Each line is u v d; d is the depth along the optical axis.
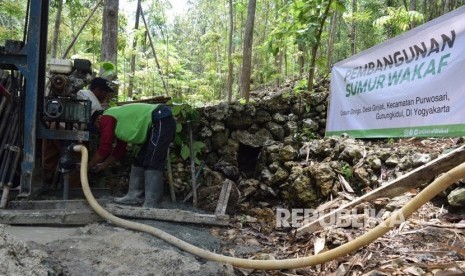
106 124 3.85
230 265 2.79
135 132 3.90
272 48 6.46
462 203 3.11
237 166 5.10
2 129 4.01
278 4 10.71
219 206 4.08
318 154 4.46
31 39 3.72
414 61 3.87
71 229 3.36
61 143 4.27
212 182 4.80
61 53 12.95
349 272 2.74
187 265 2.67
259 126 5.23
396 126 4.06
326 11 5.81
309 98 5.30
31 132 3.75
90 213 3.52
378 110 4.30
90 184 4.80
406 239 2.97
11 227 3.28
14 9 9.80
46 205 3.67
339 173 4.01
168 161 4.62
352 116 4.69
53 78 3.90
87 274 2.44
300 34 5.79
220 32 14.30
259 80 11.33
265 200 4.53
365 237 2.48
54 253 2.68
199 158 5.06
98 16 10.20
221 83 12.27
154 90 10.02
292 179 4.25
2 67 4.04
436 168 3.12
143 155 4.09
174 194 4.60
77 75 4.25
